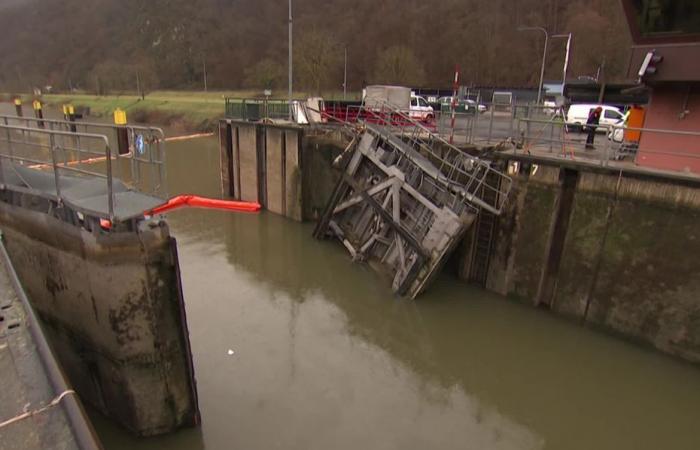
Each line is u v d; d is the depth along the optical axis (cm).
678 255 1109
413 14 8450
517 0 7944
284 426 923
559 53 7094
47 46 13650
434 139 1703
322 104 2495
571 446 921
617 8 5925
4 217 957
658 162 1401
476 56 7688
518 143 1592
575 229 1273
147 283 779
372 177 1711
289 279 1570
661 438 943
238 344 1187
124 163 2688
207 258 1716
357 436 911
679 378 1102
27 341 384
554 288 1342
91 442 290
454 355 1193
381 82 6519
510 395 1058
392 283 1524
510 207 1398
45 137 2842
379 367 1132
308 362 1131
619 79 5597
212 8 11519
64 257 828
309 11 9850
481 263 1496
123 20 12988
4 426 300
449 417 982
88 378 898
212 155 3788
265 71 8131
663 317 1145
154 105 7244
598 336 1246
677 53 1263
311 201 2098
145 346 805
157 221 797
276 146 2142
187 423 884
